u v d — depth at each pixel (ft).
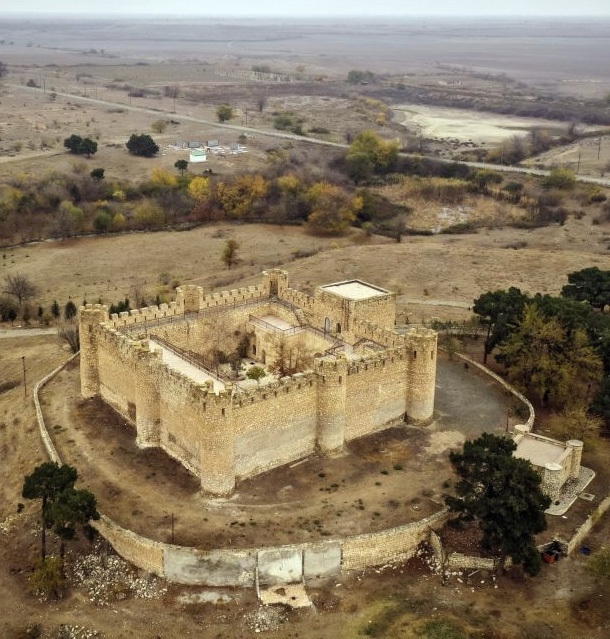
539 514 229.04
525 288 503.20
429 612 220.64
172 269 577.84
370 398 291.38
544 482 262.26
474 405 321.32
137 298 479.82
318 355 305.94
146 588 230.68
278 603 224.74
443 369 354.13
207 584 230.89
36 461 283.59
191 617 220.64
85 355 316.81
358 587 231.91
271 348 334.65
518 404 322.14
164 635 214.69
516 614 220.02
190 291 334.03
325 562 233.96
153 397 279.28
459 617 218.59
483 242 643.45
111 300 500.33
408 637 211.20
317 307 337.52
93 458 278.05
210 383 250.78
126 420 304.09
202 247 631.97
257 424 262.26
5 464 292.61
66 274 563.89
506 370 353.72
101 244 639.35
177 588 230.48
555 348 327.26
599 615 219.61
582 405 311.88
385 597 227.81
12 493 274.98
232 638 213.66
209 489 254.27
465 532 249.14
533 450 276.21
